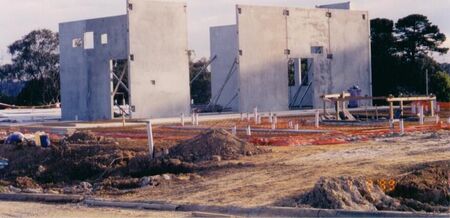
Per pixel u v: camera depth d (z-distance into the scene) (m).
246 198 15.77
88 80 45.25
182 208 15.29
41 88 79.06
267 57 46.62
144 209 15.54
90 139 27.53
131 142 26.86
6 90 83.44
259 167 19.64
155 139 28.47
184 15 44.47
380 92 58.03
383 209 14.23
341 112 37.78
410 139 24.58
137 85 42.88
